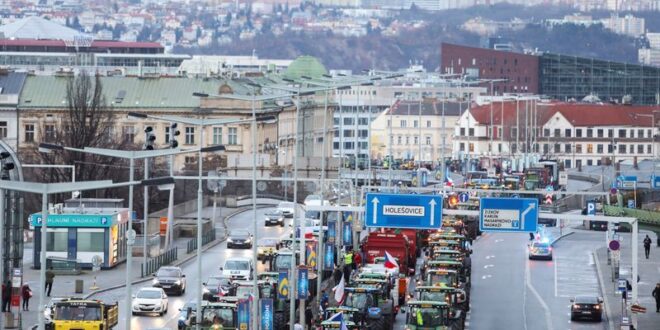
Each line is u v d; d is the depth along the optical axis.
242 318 167.25
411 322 173.50
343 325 162.75
